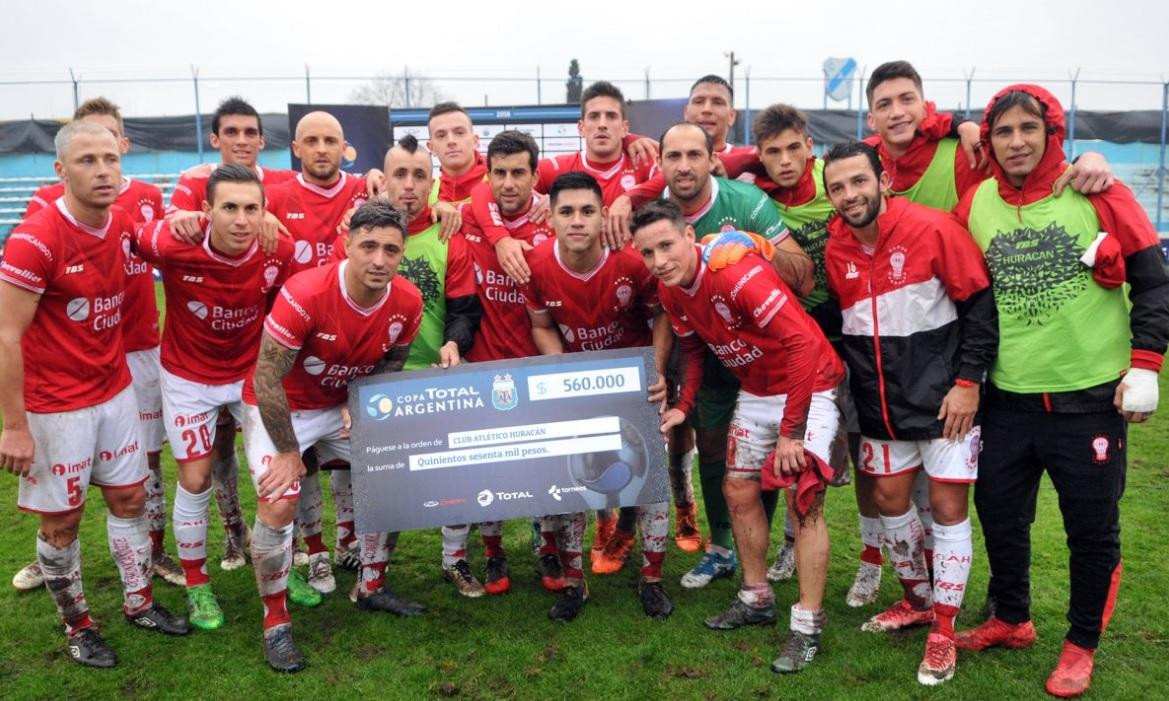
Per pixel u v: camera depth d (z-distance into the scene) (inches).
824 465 152.4
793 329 150.0
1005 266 140.6
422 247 190.1
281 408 153.0
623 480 167.9
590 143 204.8
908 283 146.2
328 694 147.5
